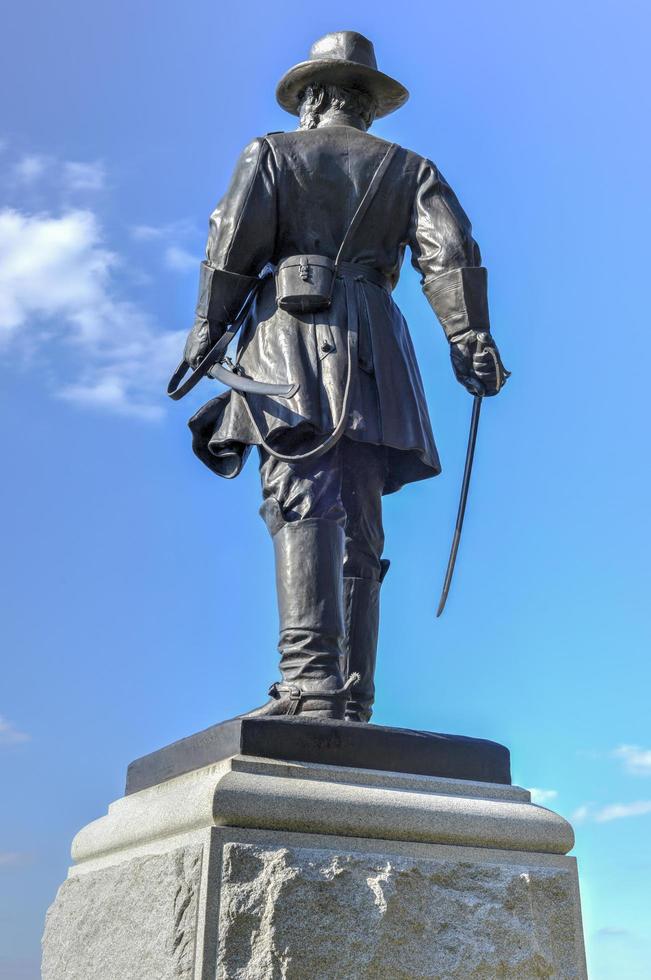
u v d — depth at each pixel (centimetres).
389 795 410
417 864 400
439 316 499
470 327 490
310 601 452
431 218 506
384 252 515
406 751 431
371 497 497
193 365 495
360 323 496
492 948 400
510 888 412
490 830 420
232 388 483
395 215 512
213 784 390
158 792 439
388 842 404
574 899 426
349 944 379
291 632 452
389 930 387
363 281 506
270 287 506
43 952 495
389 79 540
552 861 430
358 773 416
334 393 476
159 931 392
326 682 443
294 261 494
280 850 385
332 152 509
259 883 378
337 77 539
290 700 438
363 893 387
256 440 477
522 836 425
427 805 414
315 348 485
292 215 502
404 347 511
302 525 461
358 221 504
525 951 405
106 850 457
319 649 448
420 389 515
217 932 372
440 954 392
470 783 438
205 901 375
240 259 493
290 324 489
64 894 484
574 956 418
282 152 503
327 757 416
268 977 367
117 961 418
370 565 502
